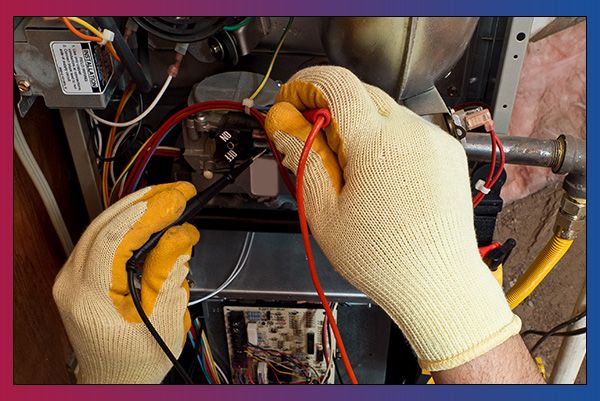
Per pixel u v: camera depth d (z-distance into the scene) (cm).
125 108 100
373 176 64
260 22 86
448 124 83
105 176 97
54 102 81
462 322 61
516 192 142
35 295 101
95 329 75
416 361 108
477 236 93
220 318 107
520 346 67
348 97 67
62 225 100
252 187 89
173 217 73
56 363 112
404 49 73
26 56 77
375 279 63
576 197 86
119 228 72
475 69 97
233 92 90
